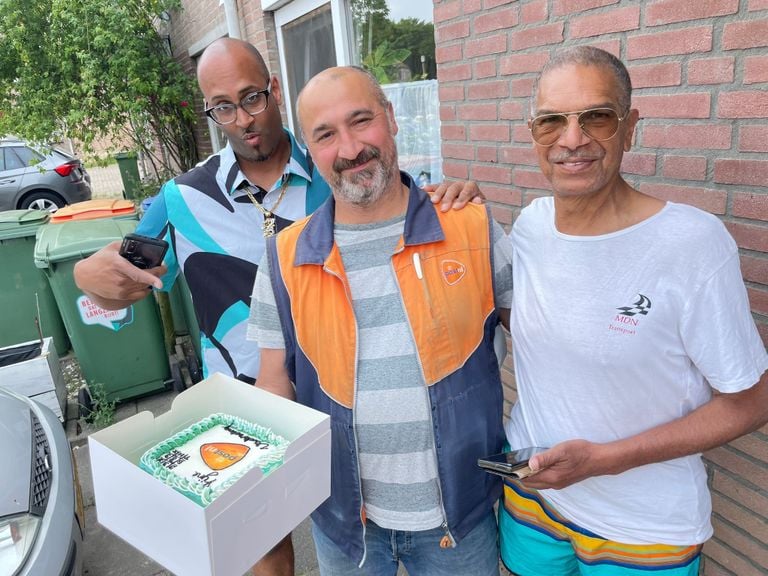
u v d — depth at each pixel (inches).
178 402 54.4
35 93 280.2
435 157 129.3
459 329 53.6
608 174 45.3
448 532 56.2
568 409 50.6
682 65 66.5
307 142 54.0
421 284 52.7
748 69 60.5
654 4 67.7
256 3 181.2
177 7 273.4
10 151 364.5
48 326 180.1
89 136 285.1
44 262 137.8
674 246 44.1
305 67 171.6
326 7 151.9
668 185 71.2
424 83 127.0
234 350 78.6
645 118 72.1
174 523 40.9
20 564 71.4
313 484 48.1
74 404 156.8
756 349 43.8
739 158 63.3
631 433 48.9
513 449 58.5
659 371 46.6
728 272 43.1
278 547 78.4
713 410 45.8
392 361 53.1
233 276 77.0
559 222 50.2
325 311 53.9
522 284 53.6
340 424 54.9
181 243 77.9
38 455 88.2
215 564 39.7
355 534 58.7
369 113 51.4
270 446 51.1
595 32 75.6
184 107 281.9
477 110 100.1
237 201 76.9
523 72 88.6
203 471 47.9
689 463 50.8
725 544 74.8
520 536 61.9
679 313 44.2
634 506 50.8
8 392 103.3
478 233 55.4
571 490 54.0
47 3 271.3
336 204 56.8
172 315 187.3
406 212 54.6
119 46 268.5
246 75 70.4
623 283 45.9
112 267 66.8
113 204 173.0
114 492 45.6
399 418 53.6
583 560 55.3
